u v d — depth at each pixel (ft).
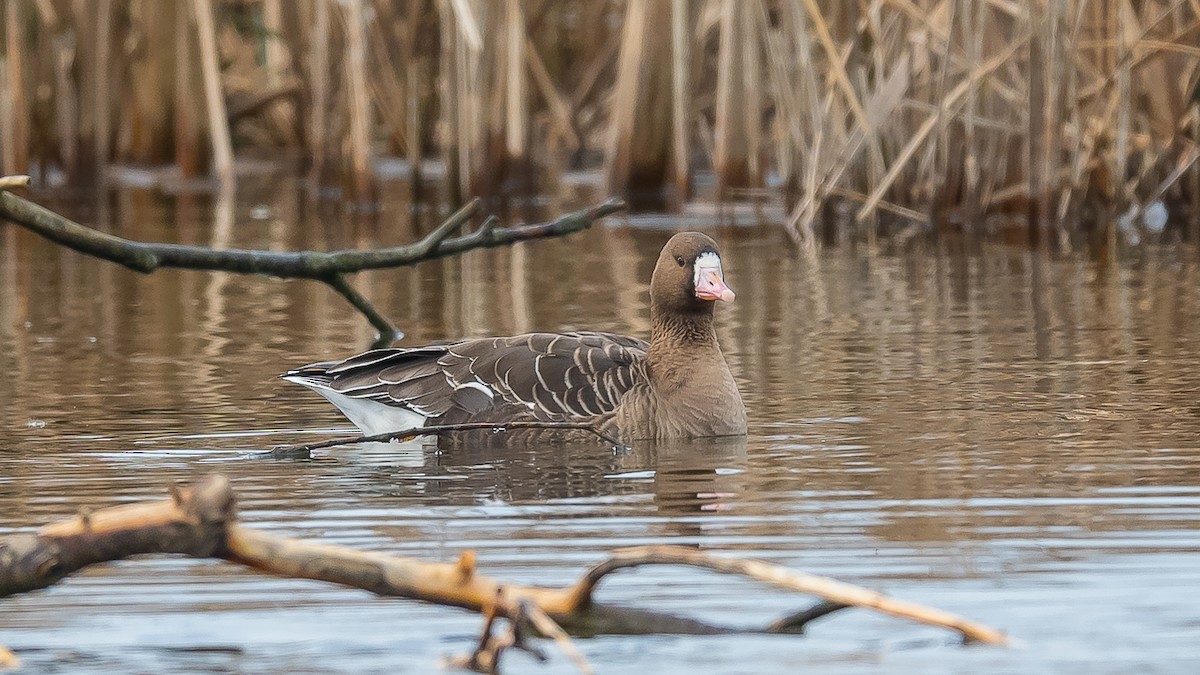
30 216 35.94
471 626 25.26
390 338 52.24
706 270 40.24
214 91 96.89
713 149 98.58
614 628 24.31
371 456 37.63
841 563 27.76
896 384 44.75
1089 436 37.76
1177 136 80.48
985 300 59.67
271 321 57.26
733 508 31.76
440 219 84.12
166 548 23.56
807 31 83.46
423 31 103.96
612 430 39.40
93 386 45.09
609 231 81.97
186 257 38.09
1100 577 26.78
